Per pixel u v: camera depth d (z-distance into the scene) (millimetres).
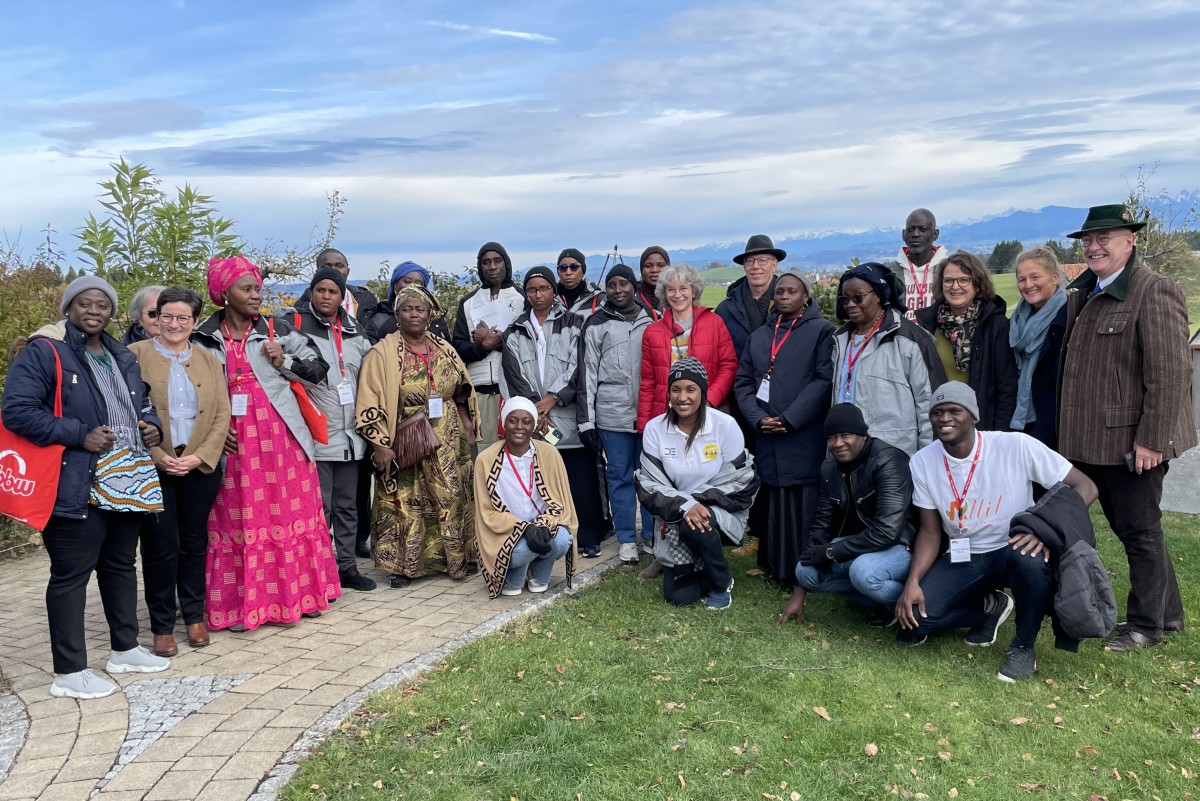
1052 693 4488
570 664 4836
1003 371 5742
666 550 5824
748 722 4156
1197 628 5254
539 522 5887
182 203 8781
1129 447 4992
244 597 5430
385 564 6418
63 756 3902
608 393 6789
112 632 4836
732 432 5934
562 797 3533
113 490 4523
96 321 4523
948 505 4969
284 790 3588
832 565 5395
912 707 4324
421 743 3977
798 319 6121
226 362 5406
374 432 6156
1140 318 4910
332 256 7562
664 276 6543
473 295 7777
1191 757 3840
